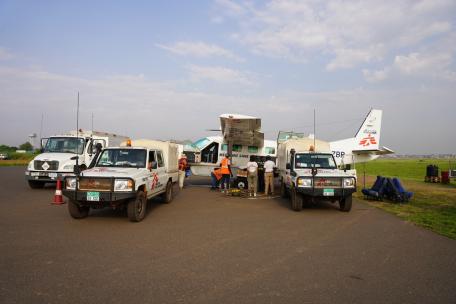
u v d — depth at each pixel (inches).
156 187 385.4
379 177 524.1
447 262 207.2
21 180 724.7
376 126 787.4
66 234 262.7
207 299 148.3
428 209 419.2
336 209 419.2
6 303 140.7
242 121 540.4
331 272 186.5
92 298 147.2
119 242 242.1
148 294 152.4
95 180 300.2
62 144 603.8
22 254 209.2
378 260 209.9
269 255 217.0
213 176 631.8
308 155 461.1
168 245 236.5
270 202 474.6
